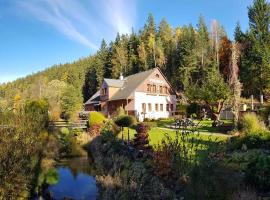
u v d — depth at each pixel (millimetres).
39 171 13000
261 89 44531
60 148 21453
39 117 15406
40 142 13617
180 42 72500
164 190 9234
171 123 33906
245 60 46188
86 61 121500
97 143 23297
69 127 30359
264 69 42938
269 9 47781
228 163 10555
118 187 11094
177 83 64375
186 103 45125
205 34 71188
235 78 25125
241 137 15914
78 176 15219
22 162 10227
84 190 12617
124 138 21891
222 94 29844
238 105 23969
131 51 84000
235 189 7953
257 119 20281
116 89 49750
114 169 13508
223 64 57375
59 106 45750
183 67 60844
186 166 9438
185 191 8312
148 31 87938
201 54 63562
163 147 10492
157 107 46750
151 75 46688
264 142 15086
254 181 8641
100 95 52375
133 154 14625
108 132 23016
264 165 8750
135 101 44219
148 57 77562
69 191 12469
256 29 48406
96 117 31078
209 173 7887
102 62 87750
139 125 16203
